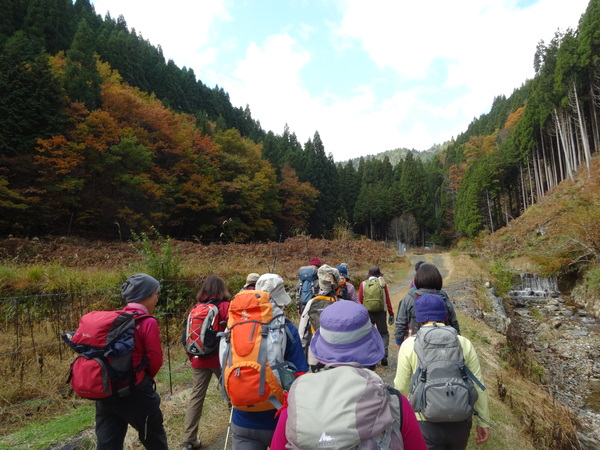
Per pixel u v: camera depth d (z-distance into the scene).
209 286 3.44
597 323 15.00
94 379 2.27
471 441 4.15
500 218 61.31
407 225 65.81
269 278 2.73
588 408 7.57
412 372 2.55
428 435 2.34
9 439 3.62
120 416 2.53
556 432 4.80
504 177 57.06
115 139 31.16
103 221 30.08
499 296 18.22
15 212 23.73
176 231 40.41
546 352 11.53
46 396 4.70
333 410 1.23
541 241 27.03
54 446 3.46
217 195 41.81
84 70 36.50
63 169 25.86
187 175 41.72
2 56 28.09
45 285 7.21
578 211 22.50
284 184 59.81
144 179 31.31
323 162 73.75
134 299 2.69
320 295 4.05
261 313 2.32
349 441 1.17
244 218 47.50
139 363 2.46
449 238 74.44
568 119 40.38
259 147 75.25
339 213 71.94
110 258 13.32
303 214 62.62
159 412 2.64
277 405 2.14
